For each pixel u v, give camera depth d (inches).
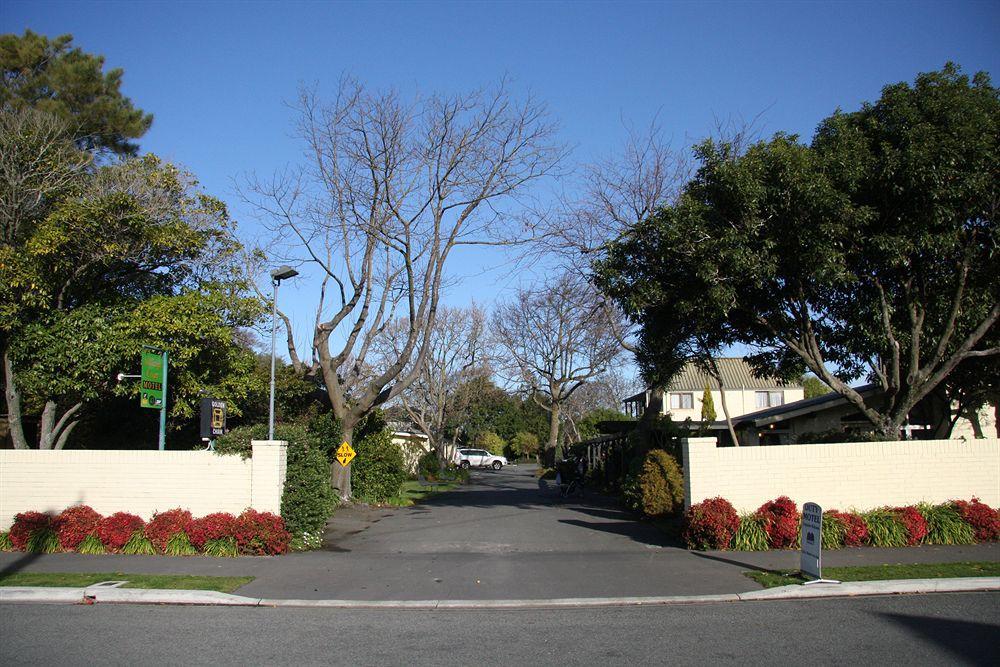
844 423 999.0
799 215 531.2
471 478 1925.4
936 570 430.3
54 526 517.7
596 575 450.3
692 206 547.8
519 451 3417.8
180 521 520.7
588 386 2384.4
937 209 528.4
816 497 553.6
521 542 591.2
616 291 616.4
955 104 540.4
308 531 564.4
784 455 556.1
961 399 758.5
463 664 277.3
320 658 285.1
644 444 920.3
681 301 576.4
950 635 305.6
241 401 855.7
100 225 657.0
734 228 543.2
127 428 797.9
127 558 497.7
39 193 713.0
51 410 663.8
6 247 641.6
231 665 275.9
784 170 530.0
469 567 480.4
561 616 356.8
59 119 858.8
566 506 929.5
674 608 371.9
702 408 2009.1
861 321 621.9
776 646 295.1
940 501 558.3
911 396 595.2
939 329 629.9
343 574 456.1
